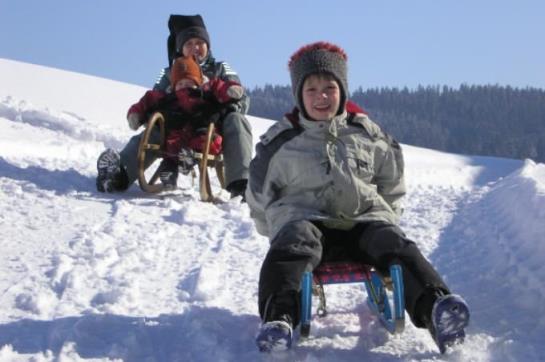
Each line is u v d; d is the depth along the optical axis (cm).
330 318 303
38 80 1536
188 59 596
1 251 409
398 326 257
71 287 347
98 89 1562
